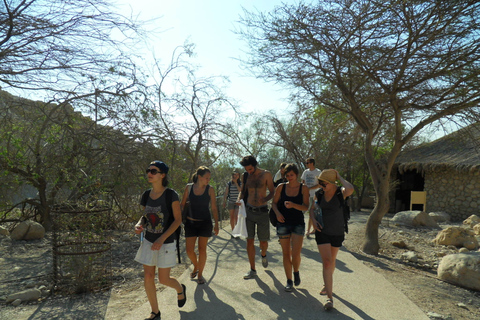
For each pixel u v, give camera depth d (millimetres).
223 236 9094
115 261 6871
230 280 5348
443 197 16766
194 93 10523
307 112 10352
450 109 7336
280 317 4031
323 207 4488
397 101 8055
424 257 8172
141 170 9102
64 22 6633
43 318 4180
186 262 6664
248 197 5477
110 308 4469
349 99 8312
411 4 6789
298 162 17266
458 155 16516
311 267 6117
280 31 7844
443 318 4270
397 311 4258
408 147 17500
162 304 4418
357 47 7598
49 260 6871
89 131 8617
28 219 9945
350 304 4453
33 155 8922
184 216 5137
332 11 7531
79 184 8031
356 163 19516
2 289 5289
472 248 9016
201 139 10539
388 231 11508
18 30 6340
